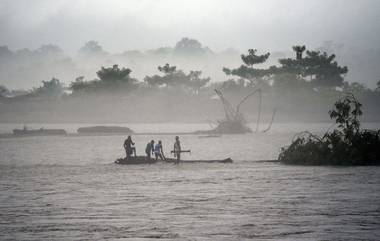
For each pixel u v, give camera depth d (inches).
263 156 6501.0
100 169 4874.5
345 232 2181.3
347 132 4901.6
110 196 3211.1
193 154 6968.5
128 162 5305.1
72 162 5900.6
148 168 4884.4
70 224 2411.4
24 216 2608.3
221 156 6574.8
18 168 5123.0
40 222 2464.3
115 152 7460.6
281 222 2378.2
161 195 3216.0
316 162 4891.7
